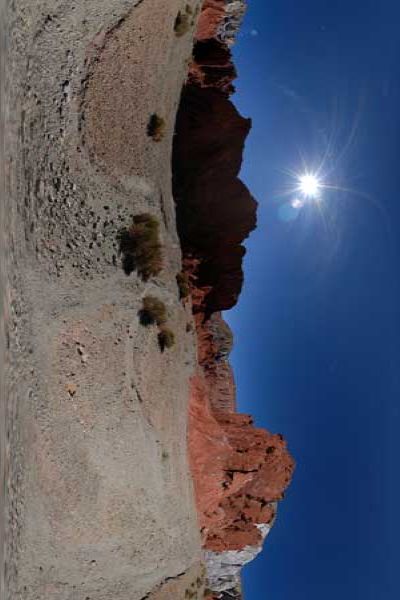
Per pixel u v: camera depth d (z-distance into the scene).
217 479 31.81
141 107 28.41
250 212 36.00
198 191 34.91
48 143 21.25
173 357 28.81
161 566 26.14
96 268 23.61
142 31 27.75
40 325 19.84
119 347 24.39
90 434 22.02
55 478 19.83
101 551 22.12
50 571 19.20
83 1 23.33
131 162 27.36
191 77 37.25
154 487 26.03
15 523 17.20
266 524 35.81
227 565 34.75
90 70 24.08
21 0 19.22
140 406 25.44
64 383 20.89
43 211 20.77
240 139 36.75
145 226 26.66
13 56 18.53
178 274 30.11
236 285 35.41
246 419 36.12
